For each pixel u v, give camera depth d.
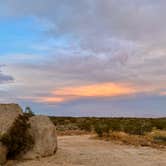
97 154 18.86
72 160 16.78
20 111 17.58
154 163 17.20
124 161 17.34
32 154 16.45
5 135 15.67
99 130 28.55
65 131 36.09
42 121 17.72
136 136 27.59
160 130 34.69
